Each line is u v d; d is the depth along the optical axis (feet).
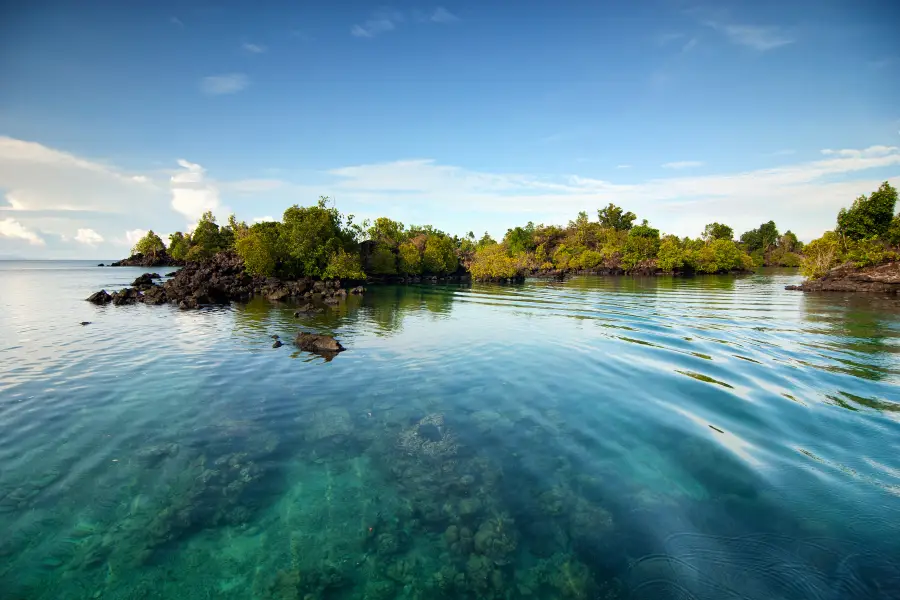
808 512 28.99
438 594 22.90
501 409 47.96
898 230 187.62
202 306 140.36
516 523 28.66
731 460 36.01
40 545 25.86
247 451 37.93
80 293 184.65
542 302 153.38
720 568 24.41
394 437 40.98
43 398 50.39
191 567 24.52
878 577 23.41
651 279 302.25
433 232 372.79
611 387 55.21
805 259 206.59
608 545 26.48
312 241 224.33
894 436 39.65
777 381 55.52
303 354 72.59
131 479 33.06
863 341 78.33
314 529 27.99
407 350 75.92
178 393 52.60
